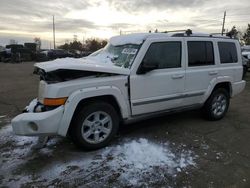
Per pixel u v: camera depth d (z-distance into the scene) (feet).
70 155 12.36
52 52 100.73
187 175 10.78
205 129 16.24
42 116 11.18
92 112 12.45
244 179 10.57
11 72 54.29
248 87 33.32
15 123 11.41
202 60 16.42
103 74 12.61
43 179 10.37
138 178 10.50
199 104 16.88
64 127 11.62
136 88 13.51
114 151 12.79
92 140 12.73
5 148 13.10
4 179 10.37
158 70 14.34
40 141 12.96
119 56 14.58
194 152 12.91
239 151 13.19
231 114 19.89
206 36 16.87
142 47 13.75
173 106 15.42
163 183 10.19
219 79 17.34
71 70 11.78
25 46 140.46
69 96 11.65
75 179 10.39
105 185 10.03
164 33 15.16
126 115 13.55
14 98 25.20
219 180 10.46
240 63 19.03
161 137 14.75
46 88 11.58
